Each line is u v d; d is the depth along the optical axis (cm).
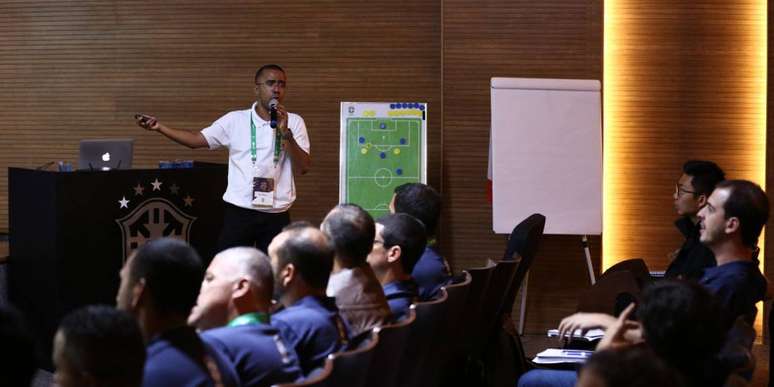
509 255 629
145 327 307
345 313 421
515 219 880
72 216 687
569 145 882
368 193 922
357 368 314
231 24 993
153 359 294
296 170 849
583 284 934
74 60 1012
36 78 1020
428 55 977
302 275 386
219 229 782
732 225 444
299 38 986
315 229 396
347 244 426
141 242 724
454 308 459
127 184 715
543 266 937
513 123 881
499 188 880
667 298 302
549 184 881
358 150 922
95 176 698
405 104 923
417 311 406
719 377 312
